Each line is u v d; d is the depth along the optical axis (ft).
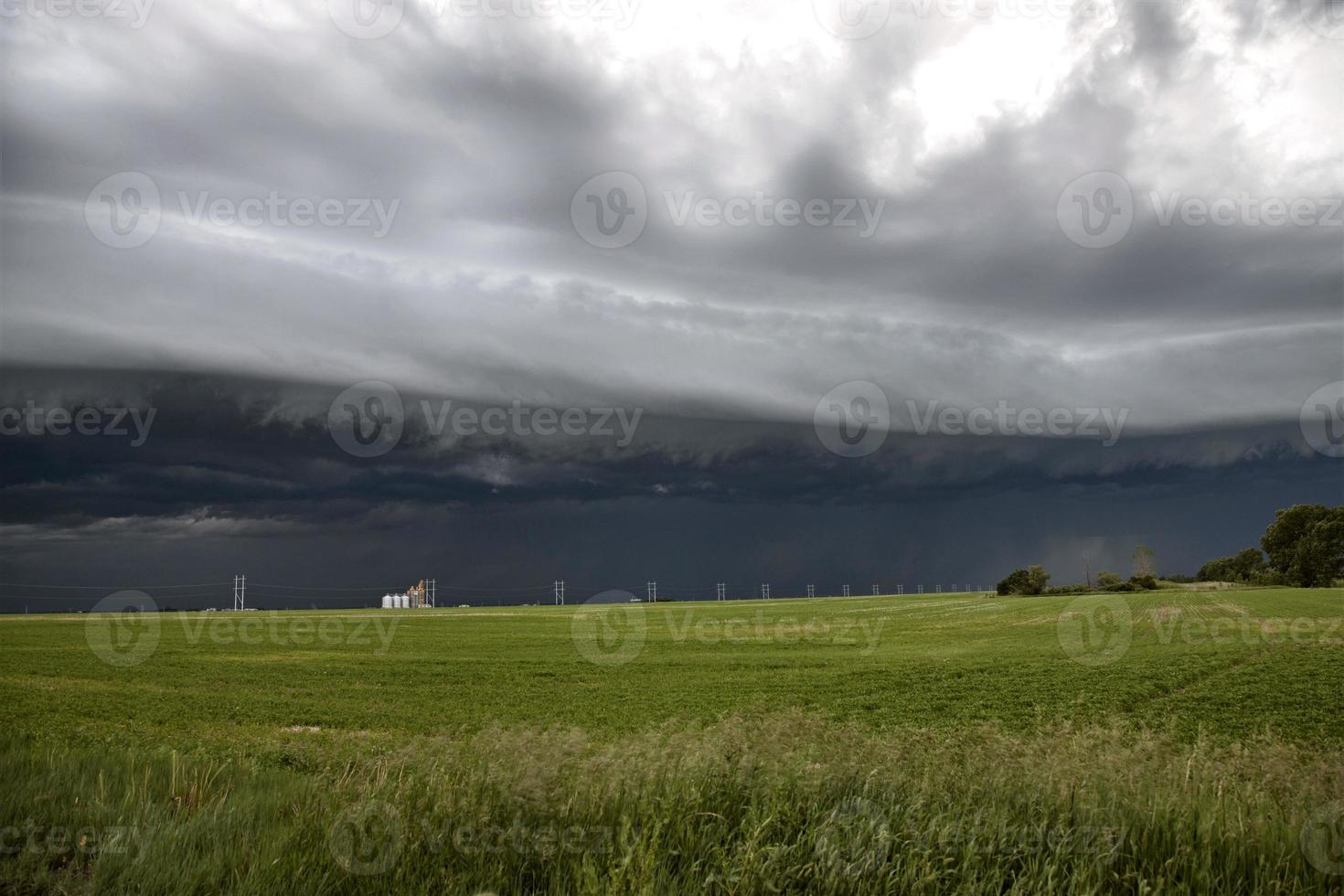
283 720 101.04
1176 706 102.99
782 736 27.48
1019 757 26.66
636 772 24.22
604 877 17.42
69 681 140.67
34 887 18.03
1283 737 82.89
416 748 29.84
